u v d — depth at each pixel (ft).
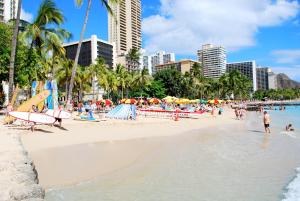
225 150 61.11
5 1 376.89
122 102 168.55
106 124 90.79
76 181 37.83
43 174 39.86
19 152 41.01
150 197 32.58
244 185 37.14
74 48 530.68
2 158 37.09
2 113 122.93
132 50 407.44
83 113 120.16
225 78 429.79
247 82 493.36
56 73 191.21
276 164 48.37
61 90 274.36
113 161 49.03
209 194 33.71
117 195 33.01
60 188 34.99
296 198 32.65
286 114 213.66
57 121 83.20
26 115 68.64
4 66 110.73
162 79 342.23
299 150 61.46
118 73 284.61
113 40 612.70
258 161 50.70
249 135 87.10
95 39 501.97
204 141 74.13
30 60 117.91
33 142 58.23
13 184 27.76
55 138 64.39
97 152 55.21
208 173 42.68
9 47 112.68
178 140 75.51
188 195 33.40
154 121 112.16
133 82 289.33
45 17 110.11
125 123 97.09
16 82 117.70
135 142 69.26
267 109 313.53
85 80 228.22
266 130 94.63
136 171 43.47
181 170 44.34
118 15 611.06
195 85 375.86
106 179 39.14
